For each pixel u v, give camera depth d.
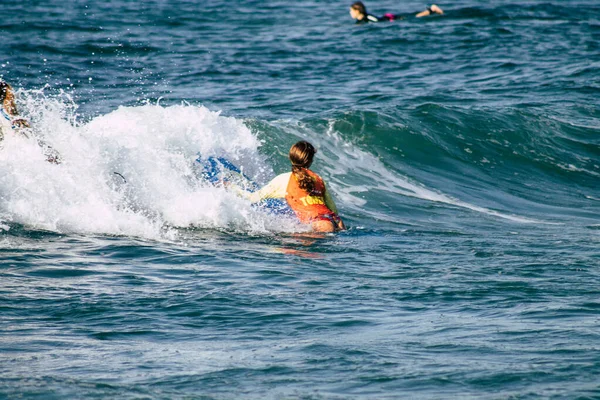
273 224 31.61
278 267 25.27
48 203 29.88
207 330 18.66
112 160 32.00
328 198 32.25
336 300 21.39
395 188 40.78
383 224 33.94
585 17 98.12
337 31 88.19
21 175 30.36
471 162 45.69
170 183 32.31
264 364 16.05
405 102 54.09
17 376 14.96
